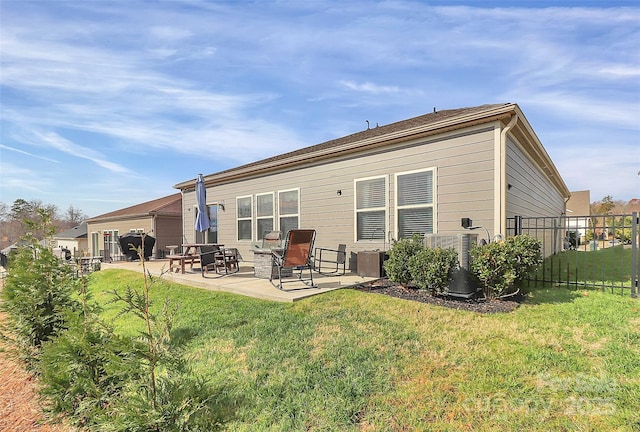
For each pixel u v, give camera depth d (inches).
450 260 189.3
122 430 80.2
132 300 87.9
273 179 390.6
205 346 146.3
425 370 113.9
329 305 187.6
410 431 87.3
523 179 292.0
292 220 367.9
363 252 273.3
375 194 293.0
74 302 172.6
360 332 147.3
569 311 167.3
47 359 117.5
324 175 335.0
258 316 175.9
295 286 237.3
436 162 252.5
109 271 413.7
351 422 92.0
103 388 107.8
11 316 170.4
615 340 131.3
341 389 106.0
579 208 1197.7
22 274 166.1
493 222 222.2
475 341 133.7
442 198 248.5
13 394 143.7
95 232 900.6
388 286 234.2
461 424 88.3
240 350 138.9
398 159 276.8
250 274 313.6
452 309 175.6
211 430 86.5
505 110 209.2
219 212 472.4
